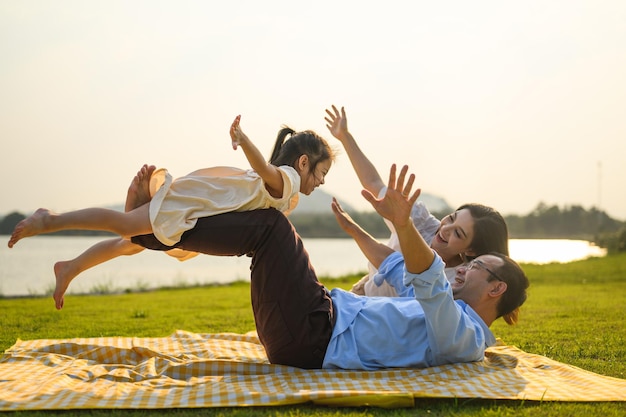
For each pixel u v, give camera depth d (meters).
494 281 3.58
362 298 3.57
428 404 2.84
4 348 4.72
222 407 2.74
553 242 48.78
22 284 14.25
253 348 4.26
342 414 2.69
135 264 23.98
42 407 2.68
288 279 3.29
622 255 19.59
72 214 3.12
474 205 4.12
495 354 3.79
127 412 2.68
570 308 7.29
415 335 3.37
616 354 4.28
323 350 3.36
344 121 4.69
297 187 3.50
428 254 3.03
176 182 3.36
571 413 2.73
